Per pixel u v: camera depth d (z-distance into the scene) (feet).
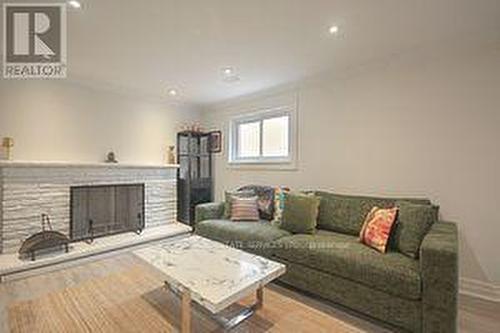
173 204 14.46
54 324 6.06
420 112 8.39
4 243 9.32
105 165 11.64
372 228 7.22
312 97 11.07
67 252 9.70
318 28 7.14
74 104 11.39
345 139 10.08
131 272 8.98
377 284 5.99
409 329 5.62
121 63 9.57
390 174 9.00
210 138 15.47
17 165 9.41
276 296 7.50
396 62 8.82
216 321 6.24
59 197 10.57
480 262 7.45
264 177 12.91
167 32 7.39
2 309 6.66
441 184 8.04
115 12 6.41
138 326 6.05
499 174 7.20
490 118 7.31
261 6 6.17
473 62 7.52
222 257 6.78
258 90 12.78
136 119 13.39
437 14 6.44
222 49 8.44
